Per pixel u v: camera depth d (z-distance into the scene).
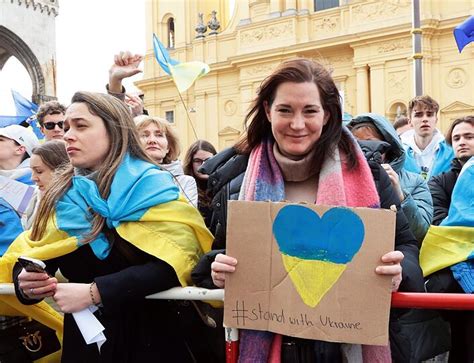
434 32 23.67
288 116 1.90
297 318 1.81
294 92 1.88
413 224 2.72
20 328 2.65
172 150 3.90
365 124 2.96
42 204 2.18
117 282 1.98
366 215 1.77
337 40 25.48
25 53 20.30
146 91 31.59
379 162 2.08
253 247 1.83
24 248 2.18
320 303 1.79
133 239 2.04
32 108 9.91
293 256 1.81
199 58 30.25
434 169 4.45
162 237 2.05
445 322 2.90
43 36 20.80
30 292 1.99
